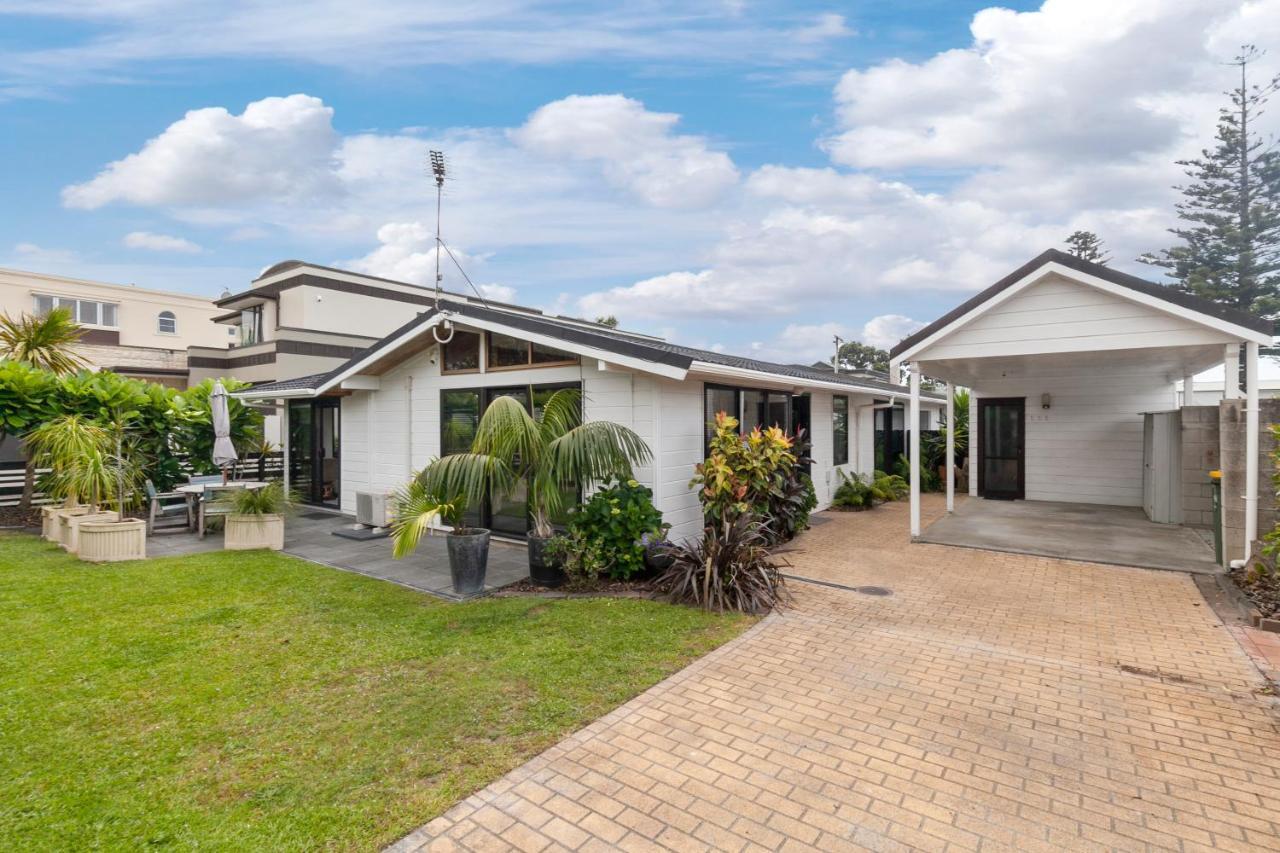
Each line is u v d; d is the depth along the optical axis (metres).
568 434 6.28
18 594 5.90
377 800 2.81
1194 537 8.65
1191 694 3.92
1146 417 10.69
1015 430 12.98
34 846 2.47
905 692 3.96
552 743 3.31
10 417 9.34
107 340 24.86
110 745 3.25
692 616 5.39
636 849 2.53
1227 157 21.02
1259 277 20.55
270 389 12.04
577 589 6.27
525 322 7.77
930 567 7.29
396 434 10.20
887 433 16.09
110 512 8.54
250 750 3.22
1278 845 2.56
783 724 3.54
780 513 8.29
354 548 8.34
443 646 4.66
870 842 2.57
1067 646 4.74
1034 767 3.12
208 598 5.87
